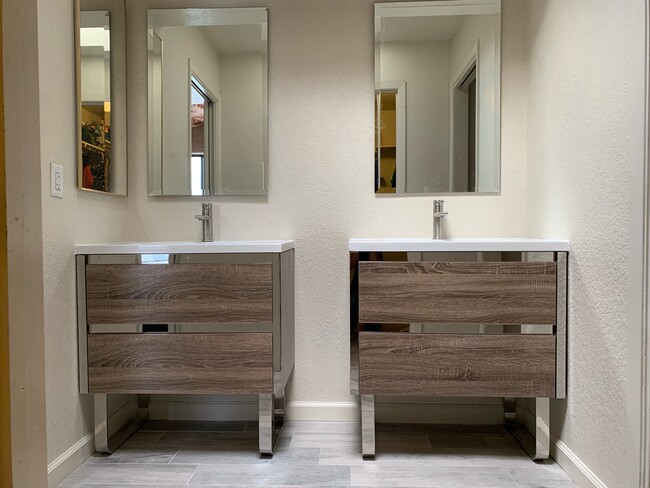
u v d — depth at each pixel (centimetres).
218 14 206
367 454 168
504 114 203
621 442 125
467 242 157
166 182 209
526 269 155
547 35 176
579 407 149
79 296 164
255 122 206
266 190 206
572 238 154
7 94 48
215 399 208
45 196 149
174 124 208
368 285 159
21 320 50
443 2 202
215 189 208
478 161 203
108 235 192
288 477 156
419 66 203
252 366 163
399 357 159
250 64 206
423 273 158
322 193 206
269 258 163
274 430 185
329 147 206
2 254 47
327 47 204
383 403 205
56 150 156
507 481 153
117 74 198
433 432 194
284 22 205
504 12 201
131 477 157
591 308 141
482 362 157
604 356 134
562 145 163
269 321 163
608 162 132
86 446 171
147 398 207
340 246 206
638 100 116
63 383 158
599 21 137
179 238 209
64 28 162
